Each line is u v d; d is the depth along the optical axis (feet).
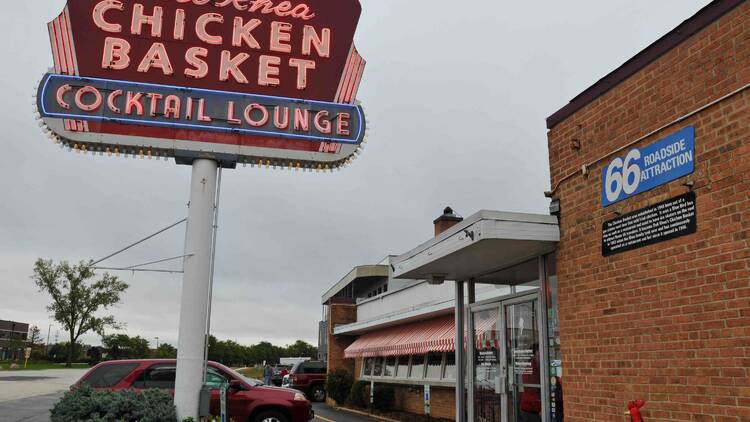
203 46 34.40
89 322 274.36
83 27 33.06
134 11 33.88
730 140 18.47
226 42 34.71
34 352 342.44
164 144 32.42
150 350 354.33
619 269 22.95
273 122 34.09
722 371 18.17
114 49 33.09
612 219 23.53
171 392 36.81
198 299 30.83
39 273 268.00
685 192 20.01
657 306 20.94
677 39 20.84
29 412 62.28
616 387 22.71
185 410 29.58
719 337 18.35
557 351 28.58
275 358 452.76
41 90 31.76
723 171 18.63
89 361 326.44
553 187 27.68
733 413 17.71
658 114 21.62
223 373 41.57
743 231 17.81
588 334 24.57
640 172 22.18
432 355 57.82
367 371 78.28
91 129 31.86
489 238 26.22
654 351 20.92
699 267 19.27
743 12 18.43
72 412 27.76
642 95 22.48
